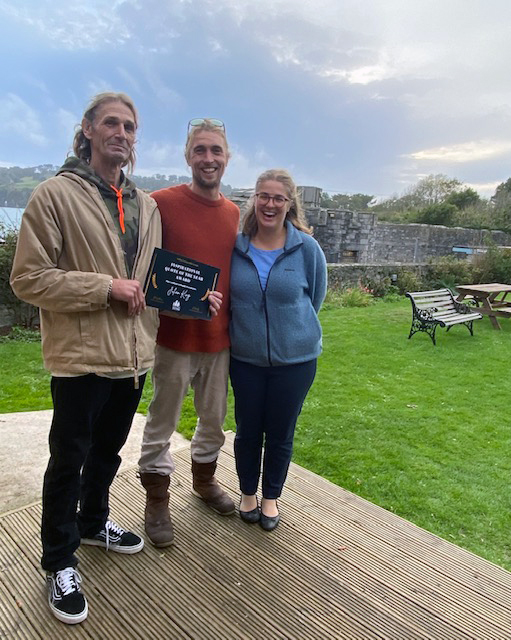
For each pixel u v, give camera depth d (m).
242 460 2.40
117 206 1.79
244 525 2.44
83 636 1.73
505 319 9.73
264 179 2.18
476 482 3.42
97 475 2.04
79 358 1.69
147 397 4.68
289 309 2.22
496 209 31.14
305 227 2.40
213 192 2.16
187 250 2.11
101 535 2.15
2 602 1.86
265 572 2.11
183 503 2.60
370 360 6.54
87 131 1.78
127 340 1.79
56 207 1.63
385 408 4.76
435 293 8.41
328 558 2.23
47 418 3.85
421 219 30.64
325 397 5.00
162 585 2.00
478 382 5.73
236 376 2.31
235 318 2.26
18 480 2.84
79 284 1.62
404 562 2.24
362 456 3.73
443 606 1.98
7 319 7.04
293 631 1.81
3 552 2.12
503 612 1.97
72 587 1.82
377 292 12.13
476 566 2.24
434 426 4.38
